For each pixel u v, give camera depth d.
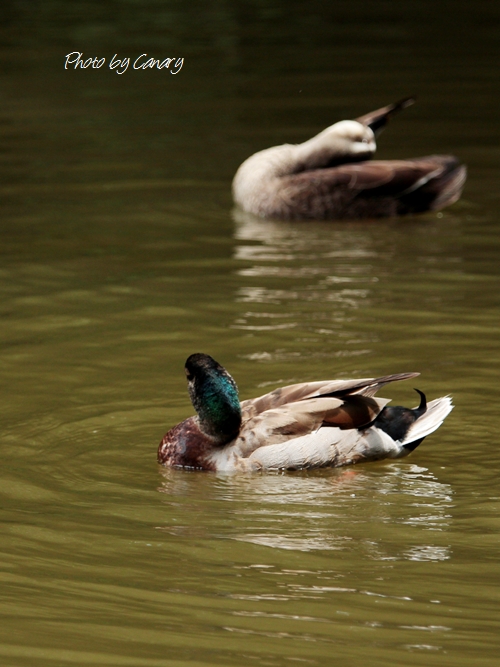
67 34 35.12
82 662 6.88
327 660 6.89
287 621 7.39
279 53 32.97
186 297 15.18
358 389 10.35
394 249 17.58
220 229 18.94
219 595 7.76
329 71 30.66
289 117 25.95
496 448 10.64
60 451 10.63
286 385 12.01
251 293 15.33
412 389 11.86
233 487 9.89
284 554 8.45
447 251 17.33
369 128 20.81
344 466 10.36
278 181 19.91
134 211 19.78
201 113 26.70
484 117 25.86
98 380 12.36
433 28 36.72
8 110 27.22
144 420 11.39
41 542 8.65
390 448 10.44
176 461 10.36
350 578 8.03
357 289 15.39
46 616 7.46
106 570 8.17
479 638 7.16
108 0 41.22
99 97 28.53
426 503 9.47
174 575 8.09
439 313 14.23
